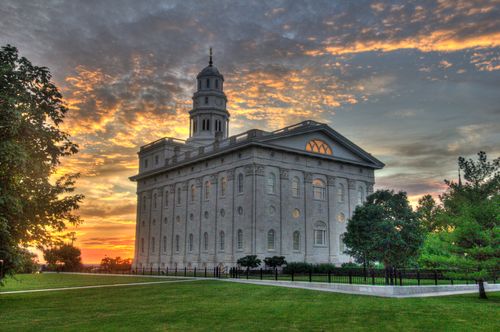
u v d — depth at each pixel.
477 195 33.72
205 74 86.44
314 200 65.00
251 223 58.41
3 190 27.42
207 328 19.75
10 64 29.67
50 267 89.38
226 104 87.31
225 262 61.88
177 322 21.12
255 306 25.58
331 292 32.22
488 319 21.81
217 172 66.50
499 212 31.39
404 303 26.56
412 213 43.41
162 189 80.38
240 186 61.94
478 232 30.92
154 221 81.44
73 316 23.03
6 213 28.41
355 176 71.00
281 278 45.81
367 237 46.09
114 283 44.47
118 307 26.00
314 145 66.00
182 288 35.78
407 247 41.06
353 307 25.00
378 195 48.66
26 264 30.62
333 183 67.50
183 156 75.56
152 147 84.75
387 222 41.59
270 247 59.41
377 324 20.59
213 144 67.62
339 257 66.12
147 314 23.31
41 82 31.73
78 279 54.22
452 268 36.19
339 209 67.81
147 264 81.31
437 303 26.81
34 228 31.69
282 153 62.56
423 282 40.50
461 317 22.27
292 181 63.28
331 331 19.19
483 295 31.22
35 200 30.61
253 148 59.97
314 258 63.06
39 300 29.89
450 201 35.81
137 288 37.03
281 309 24.42
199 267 67.31
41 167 30.89
